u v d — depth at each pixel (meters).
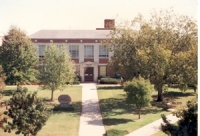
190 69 29.00
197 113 14.23
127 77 31.39
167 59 28.88
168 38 32.16
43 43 44.16
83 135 20.94
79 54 45.69
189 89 37.94
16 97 18.17
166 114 26.48
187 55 29.08
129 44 31.81
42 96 32.19
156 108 29.00
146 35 31.52
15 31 33.12
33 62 32.97
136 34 31.95
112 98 32.88
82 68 45.69
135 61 30.27
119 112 27.48
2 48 32.28
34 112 18.11
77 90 36.94
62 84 30.98
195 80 29.48
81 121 24.56
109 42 34.06
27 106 18.22
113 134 20.52
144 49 30.69
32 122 18.12
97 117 25.89
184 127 14.05
